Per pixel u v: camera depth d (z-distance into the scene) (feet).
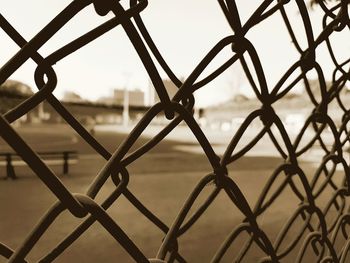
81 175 41.78
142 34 2.36
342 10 3.60
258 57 2.91
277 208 26.99
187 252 18.15
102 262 16.78
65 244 1.86
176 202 29.04
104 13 1.94
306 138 81.00
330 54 3.77
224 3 2.72
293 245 3.79
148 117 2.21
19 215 24.59
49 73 1.86
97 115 238.48
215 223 22.95
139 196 31.01
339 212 4.39
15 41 1.83
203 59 2.50
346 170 4.36
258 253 17.47
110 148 66.95
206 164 52.60
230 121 183.11
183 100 2.51
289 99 127.44
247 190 34.60
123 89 279.69
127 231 21.13
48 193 31.60
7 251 1.75
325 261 4.20
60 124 203.31
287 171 3.60
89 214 1.91
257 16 2.82
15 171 42.70
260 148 77.41
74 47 1.89
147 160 56.18
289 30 3.23
